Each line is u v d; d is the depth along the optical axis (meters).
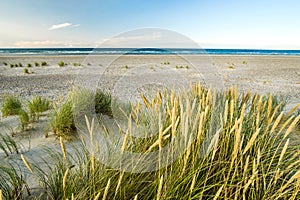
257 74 13.86
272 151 1.97
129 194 1.59
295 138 2.56
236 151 1.34
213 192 1.58
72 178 1.71
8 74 12.31
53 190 1.72
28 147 2.89
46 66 16.92
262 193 1.57
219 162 1.66
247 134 2.12
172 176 1.53
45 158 2.58
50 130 3.51
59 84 9.26
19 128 3.57
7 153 2.63
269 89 8.80
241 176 1.62
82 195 1.54
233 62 23.61
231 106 1.53
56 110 3.58
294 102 6.23
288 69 17.48
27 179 2.10
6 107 4.53
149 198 1.56
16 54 35.12
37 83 9.46
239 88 8.70
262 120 2.30
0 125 3.80
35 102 4.51
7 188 1.76
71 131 3.24
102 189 1.50
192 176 1.53
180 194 1.47
